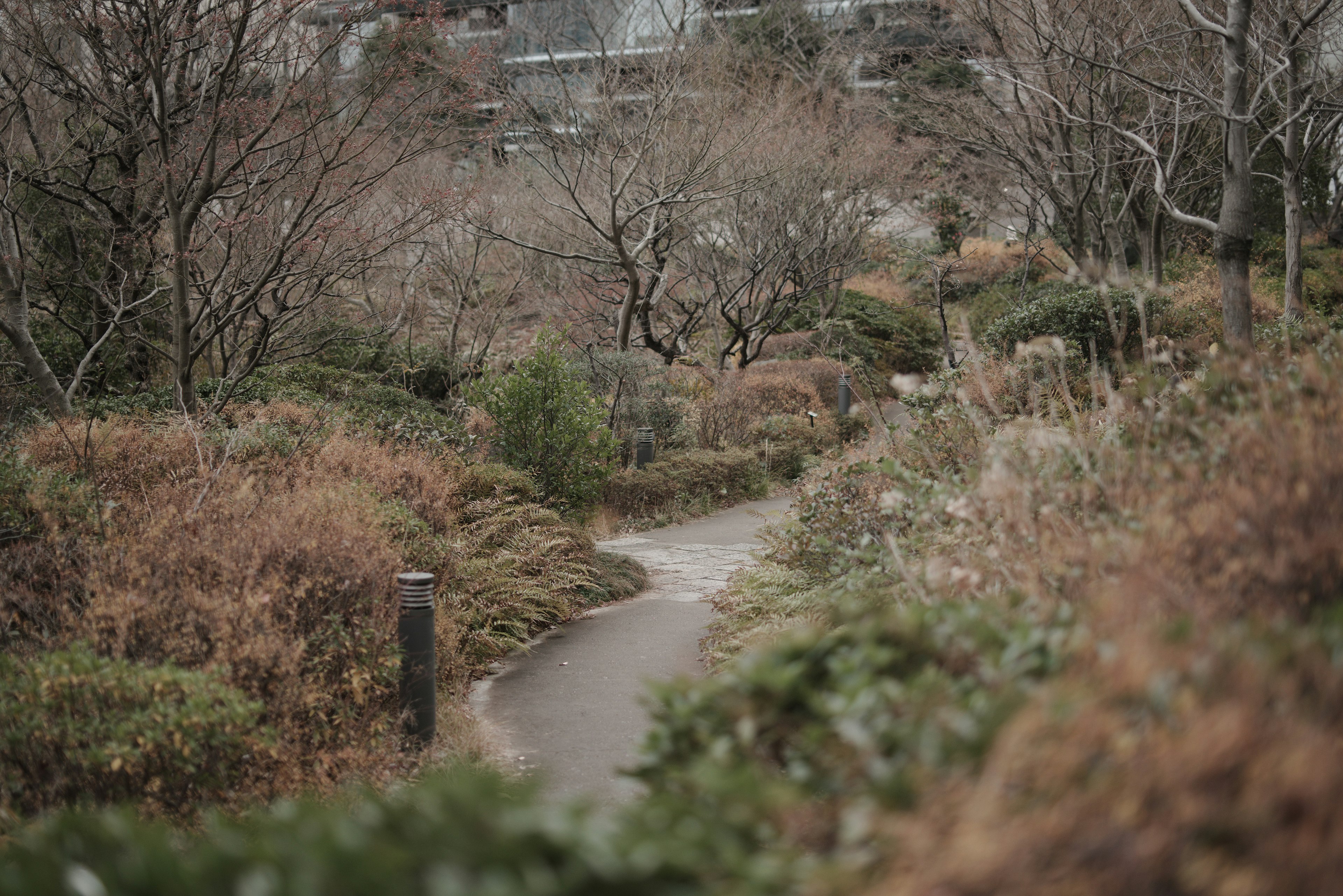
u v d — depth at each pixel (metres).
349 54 13.06
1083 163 19.98
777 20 26.22
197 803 3.63
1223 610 2.48
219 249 13.27
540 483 10.79
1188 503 3.16
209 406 11.60
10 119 11.75
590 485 11.26
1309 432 2.99
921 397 9.04
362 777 4.12
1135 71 13.19
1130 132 12.34
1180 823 1.55
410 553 6.80
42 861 2.12
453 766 4.55
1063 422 5.12
